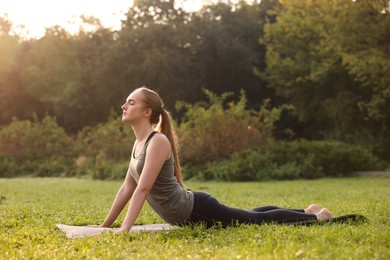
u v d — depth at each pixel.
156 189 4.98
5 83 45.44
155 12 43.44
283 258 3.29
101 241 4.19
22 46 45.59
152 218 6.43
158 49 39.91
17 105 46.25
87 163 23.23
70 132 45.00
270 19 44.50
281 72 36.25
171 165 5.00
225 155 20.33
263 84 42.72
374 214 6.43
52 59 43.72
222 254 3.55
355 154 20.78
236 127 20.72
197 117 22.05
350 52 29.62
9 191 13.76
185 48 41.81
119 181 19.66
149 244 4.08
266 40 37.47
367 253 3.60
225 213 5.13
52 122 27.08
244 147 20.56
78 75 42.12
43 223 5.79
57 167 23.97
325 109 33.97
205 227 5.08
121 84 40.41
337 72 32.78
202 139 20.45
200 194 5.13
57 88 43.53
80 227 5.42
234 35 44.06
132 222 4.77
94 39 45.16
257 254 3.58
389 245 4.05
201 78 41.59
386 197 10.02
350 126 32.56
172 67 39.88
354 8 28.78
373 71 27.14
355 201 8.92
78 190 13.98
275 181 18.31
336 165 20.30
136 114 5.06
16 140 25.48
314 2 33.38
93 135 25.17
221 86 42.56
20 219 6.22
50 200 10.25
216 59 41.94
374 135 31.91
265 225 4.84
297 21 33.62
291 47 35.84
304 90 35.59
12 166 24.22
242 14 44.22
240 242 4.16
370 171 21.59
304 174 19.48
